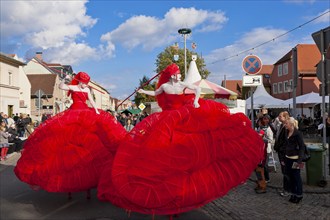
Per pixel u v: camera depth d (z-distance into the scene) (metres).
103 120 7.93
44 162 7.53
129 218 6.88
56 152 7.54
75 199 8.26
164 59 39.34
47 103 56.78
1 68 38.38
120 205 5.92
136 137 5.85
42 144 7.58
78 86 8.30
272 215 6.88
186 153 5.63
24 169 7.68
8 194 8.72
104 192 6.09
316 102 27.39
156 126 5.75
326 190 8.55
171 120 5.73
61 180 7.48
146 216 7.01
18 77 42.72
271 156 11.61
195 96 6.21
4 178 10.77
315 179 9.05
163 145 5.63
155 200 5.57
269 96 30.03
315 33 9.72
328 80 9.40
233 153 6.06
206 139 5.80
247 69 11.49
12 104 40.75
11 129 18.11
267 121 9.78
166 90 6.53
